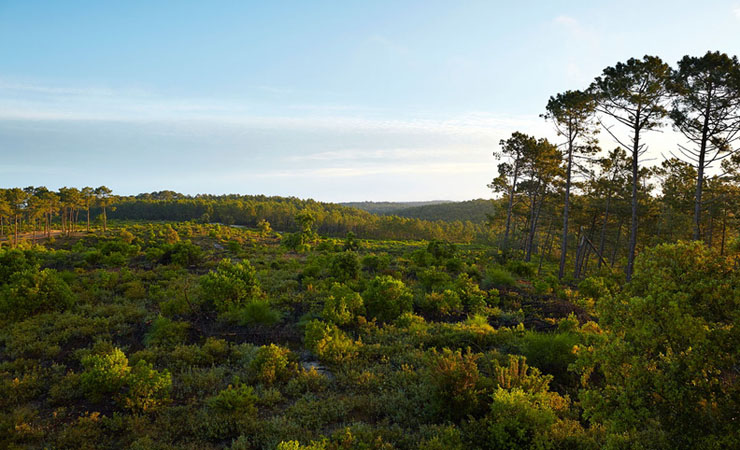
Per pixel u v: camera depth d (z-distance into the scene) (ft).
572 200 108.27
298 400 23.59
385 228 344.69
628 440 15.08
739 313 12.74
